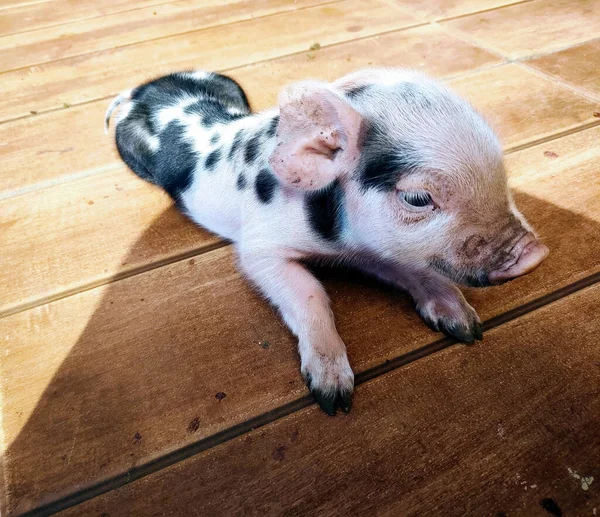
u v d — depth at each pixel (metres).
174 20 0.47
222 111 0.28
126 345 0.20
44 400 0.19
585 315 0.20
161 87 0.31
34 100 0.36
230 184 0.23
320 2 0.48
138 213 0.27
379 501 0.15
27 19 0.49
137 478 0.16
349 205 0.18
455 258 0.17
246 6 0.49
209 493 0.16
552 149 0.28
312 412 0.18
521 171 0.27
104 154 0.31
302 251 0.21
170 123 0.27
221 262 0.24
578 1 0.45
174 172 0.26
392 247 0.18
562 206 0.25
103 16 0.49
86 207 0.27
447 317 0.20
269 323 0.21
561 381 0.18
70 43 0.44
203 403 0.18
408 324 0.20
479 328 0.20
